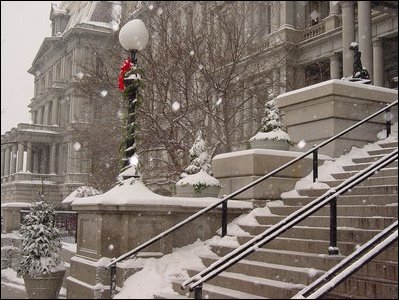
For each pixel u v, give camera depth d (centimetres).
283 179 1044
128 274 831
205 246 916
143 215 887
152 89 1566
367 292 574
